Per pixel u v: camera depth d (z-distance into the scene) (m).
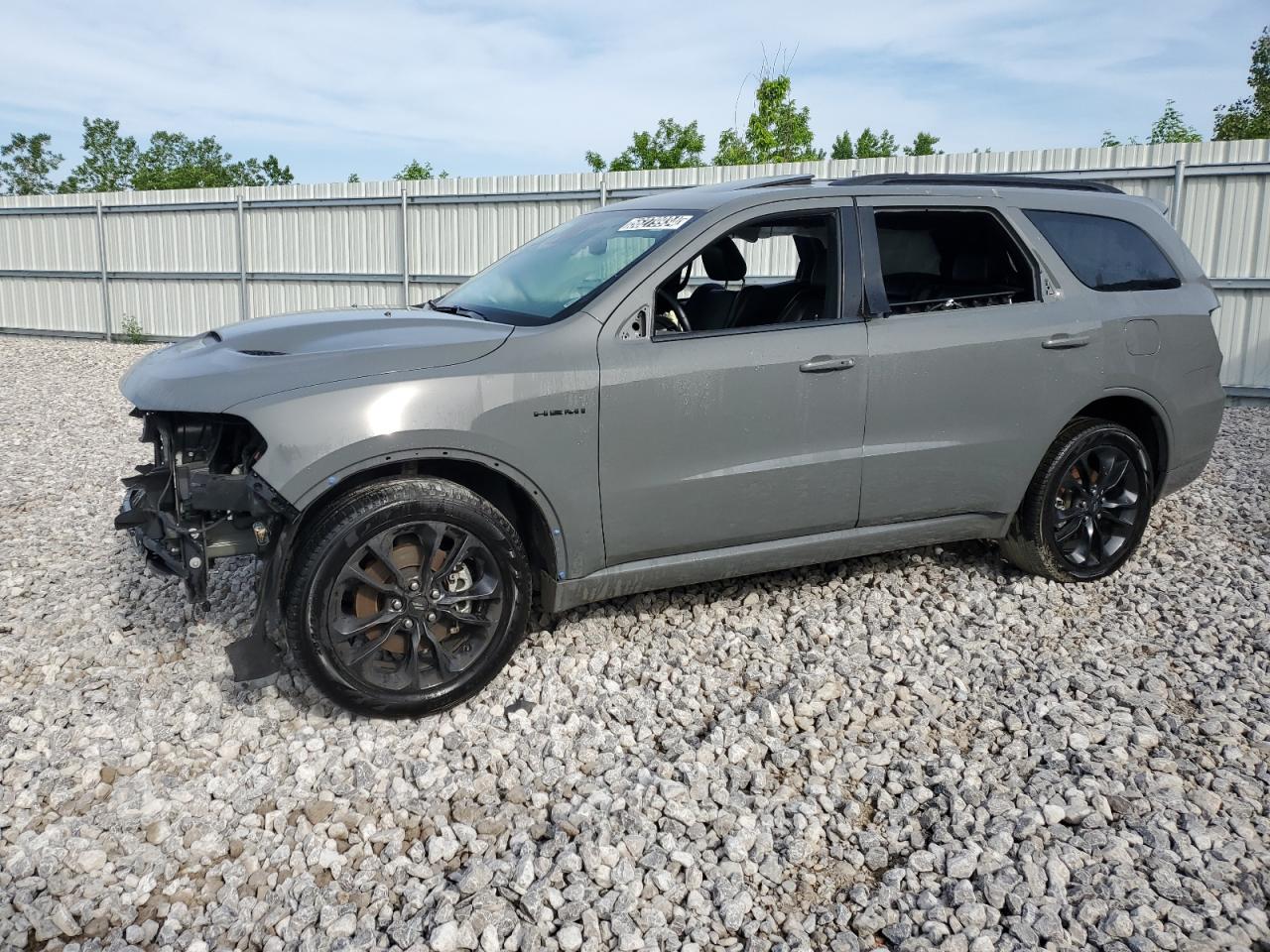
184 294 19.19
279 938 2.49
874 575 4.83
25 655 4.04
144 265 19.47
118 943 2.46
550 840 2.87
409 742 3.38
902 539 4.32
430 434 3.28
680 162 40.00
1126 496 4.75
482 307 4.08
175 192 18.72
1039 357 4.30
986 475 4.32
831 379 3.90
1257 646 4.06
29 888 2.66
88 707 3.61
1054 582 4.73
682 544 3.85
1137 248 4.70
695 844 2.85
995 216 4.33
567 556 3.66
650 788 3.07
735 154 26.62
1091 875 2.67
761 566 4.09
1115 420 4.93
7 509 6.34
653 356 3.64
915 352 4.04
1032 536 4.56
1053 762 3.21
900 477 4.13
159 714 3.55
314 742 3.33
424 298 16.95
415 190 16.50
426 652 3.49
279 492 3.14
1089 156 12.05
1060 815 2.93
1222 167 11.39
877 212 4.10
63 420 9.85
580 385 3.51
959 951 2.42
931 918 2.53
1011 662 3.94
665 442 3.68
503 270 4.44
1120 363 4.50
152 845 2.85
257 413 3.16
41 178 69.00
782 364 3.81
